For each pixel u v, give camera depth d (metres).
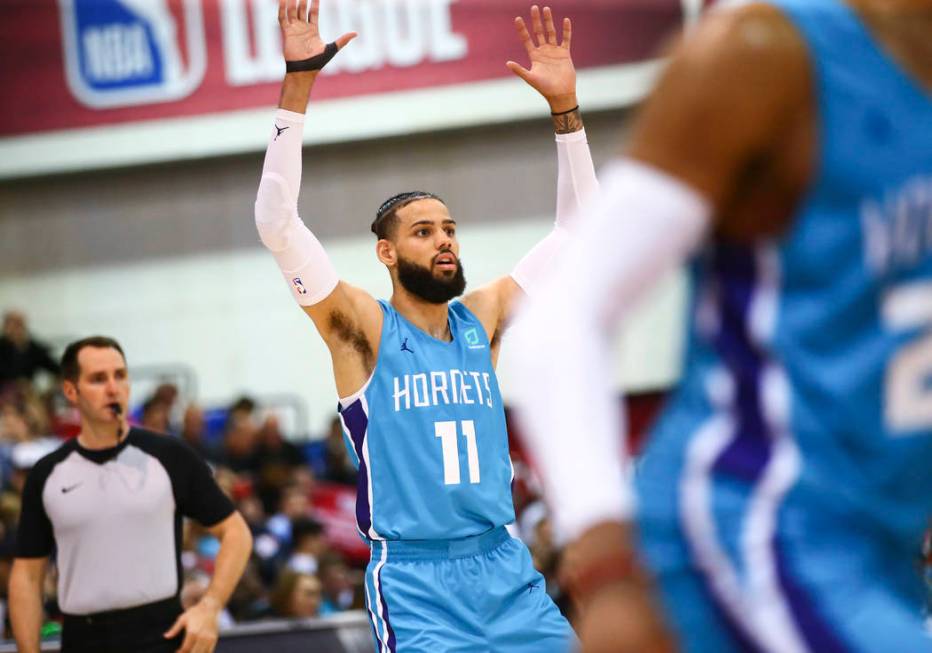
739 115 2.03
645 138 2.07
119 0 22.62
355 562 17.00
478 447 6.27
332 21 22.38
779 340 2.10
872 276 2.07
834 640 2.01
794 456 2.09
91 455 7.11
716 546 2.10
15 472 14.45
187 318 22.73
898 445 2.10
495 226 22.55
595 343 2.04
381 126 22.39
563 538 2.16
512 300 6.85
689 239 2.06
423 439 6.20
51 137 22.77
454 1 22.25
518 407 2.12
